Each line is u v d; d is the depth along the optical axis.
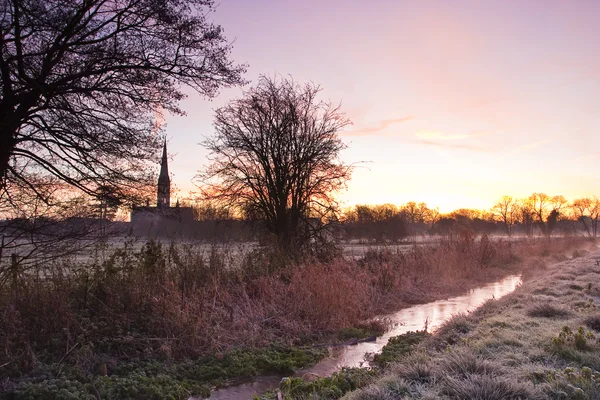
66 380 7.36
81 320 9.56
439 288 19.75
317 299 13.38
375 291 17.30
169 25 11.83
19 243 9.47
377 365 9.01
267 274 14.25
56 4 10.53
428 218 111.44
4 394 6.79
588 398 4.93
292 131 23.61
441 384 5.65
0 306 8.68
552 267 24.09
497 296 18.06
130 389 7.44
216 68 12.59
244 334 10.91
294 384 7.59
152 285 11.23
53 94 10.66
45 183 11.28
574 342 7.15
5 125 10.11
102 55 11.30
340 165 23.72
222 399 7.66
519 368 6.15
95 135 11.69
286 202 23.64
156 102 12.38
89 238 10.41
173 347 9.63
